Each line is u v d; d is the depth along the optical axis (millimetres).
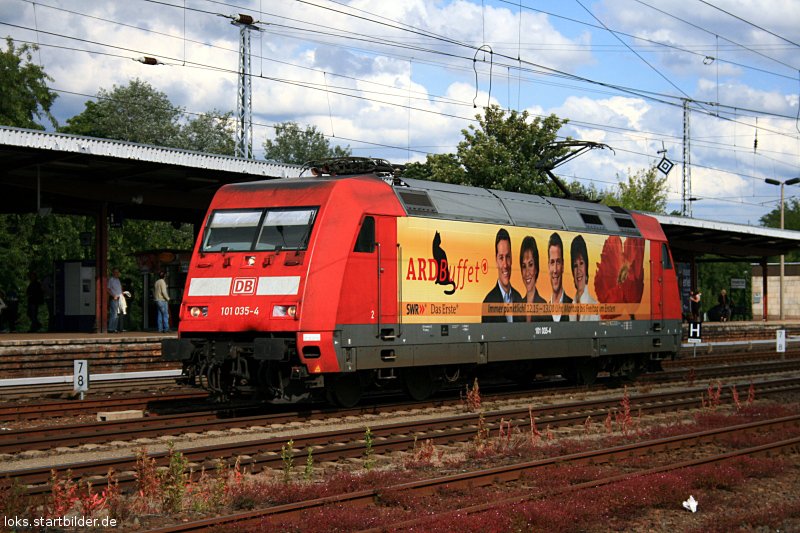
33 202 27609
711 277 74750
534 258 18984
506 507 8359
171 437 12984
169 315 29922
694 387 21953
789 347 38312
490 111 43469
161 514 8617
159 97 67625
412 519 8039
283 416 14820
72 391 18609
